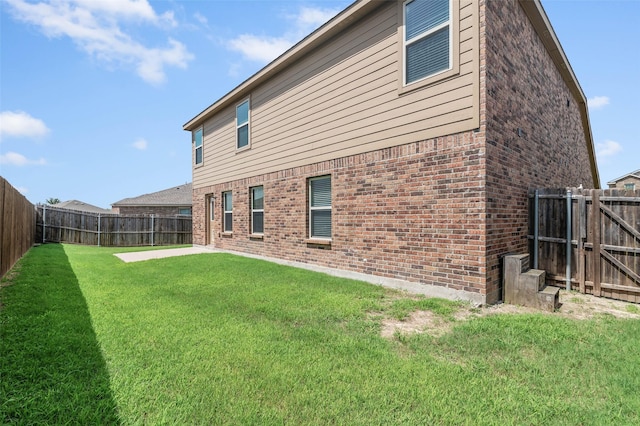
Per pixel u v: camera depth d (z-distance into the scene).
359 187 7.00
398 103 6.26
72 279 6.65
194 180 15.03
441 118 5.57
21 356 2.98
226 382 2.67
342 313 4.61
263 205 10.21
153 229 19.08
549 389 2.68
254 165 10.57
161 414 2.22
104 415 2.21
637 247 5.41
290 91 9.02
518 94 6.28
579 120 12.37
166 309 4.72
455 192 5.38
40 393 2.43
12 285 5.72
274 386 2.62
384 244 6.47
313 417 2.25
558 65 8.87
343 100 7.42
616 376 2.87
